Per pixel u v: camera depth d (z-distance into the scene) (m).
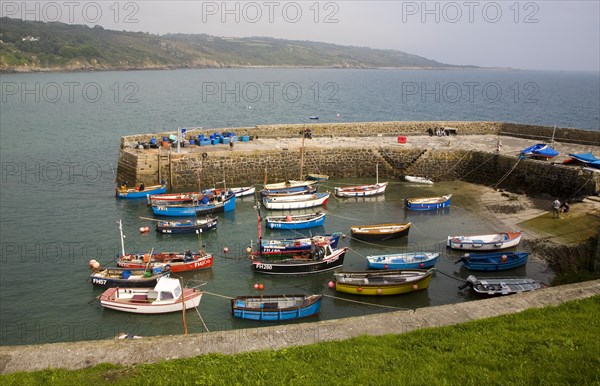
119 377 10.37
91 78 182.00
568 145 47.41
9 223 34.88
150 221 35.84
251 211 38.34
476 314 13.09
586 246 25.38
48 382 10.22
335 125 53.03
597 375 8.91
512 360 9.95
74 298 24.69
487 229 32.91
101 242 31.78
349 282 24.55
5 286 25.67
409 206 37.47
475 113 96.88
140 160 42.50
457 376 9.46
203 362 10.83
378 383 9.35
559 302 13.51
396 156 46.34
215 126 76.25
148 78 191.50
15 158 53.84
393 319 12.99
